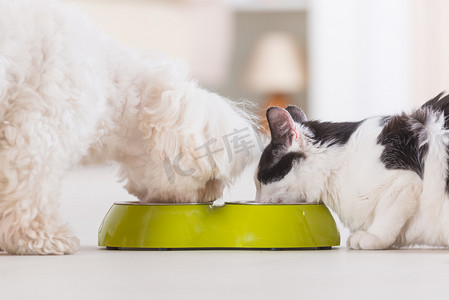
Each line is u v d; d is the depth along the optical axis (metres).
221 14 8.61
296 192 2.61
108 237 2.39
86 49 2.21
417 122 2.45
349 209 2.51
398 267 1.91
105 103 2.28
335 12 8.33
